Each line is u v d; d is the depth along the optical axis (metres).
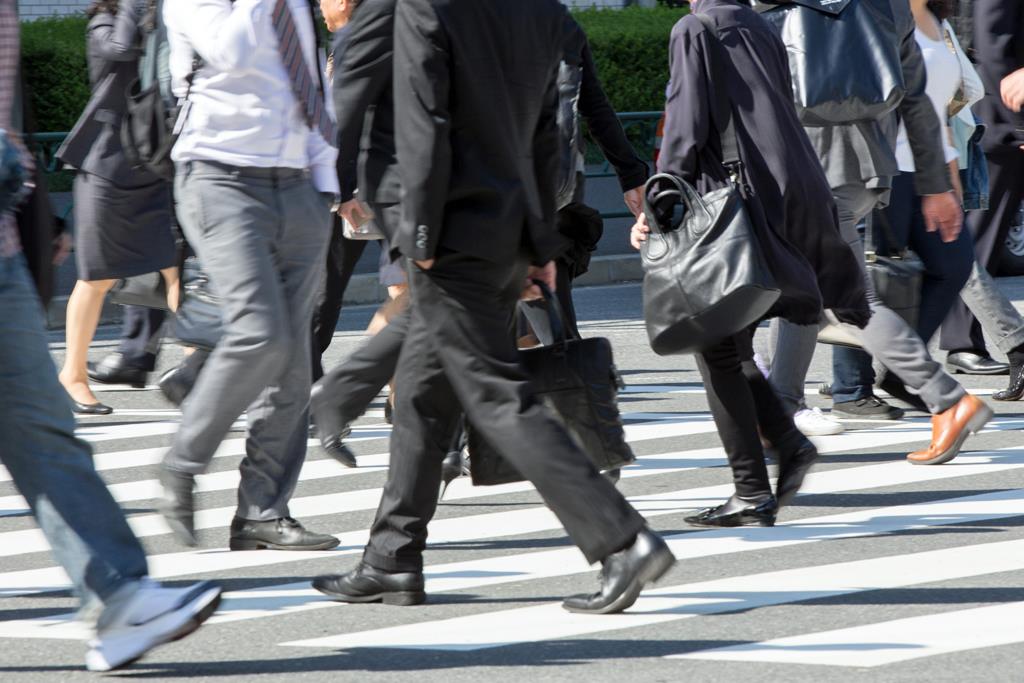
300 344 20.78
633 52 65.88
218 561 20.61
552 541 21.25
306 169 19.97
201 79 19.48
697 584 18.73
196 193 19.55
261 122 19.47
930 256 28.08
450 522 22.48
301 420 21.19
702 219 20.05
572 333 20.73
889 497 23.30
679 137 20.47
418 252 16.36
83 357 32.66
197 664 16.08
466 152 16.52
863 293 21.47
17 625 17.75
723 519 21.61
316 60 20.08
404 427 17.84
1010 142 34.56
